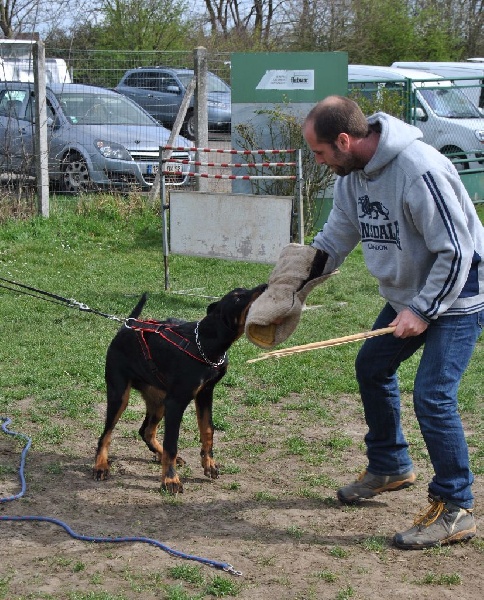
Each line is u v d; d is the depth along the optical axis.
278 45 30.16
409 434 6.34
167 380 5.21
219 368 5.21
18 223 13.46
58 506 5.07
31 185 14.00
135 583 4.13
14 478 5.46
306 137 4.30
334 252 4.73
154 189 14.81
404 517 4.93
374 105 15.73
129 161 14.95
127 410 6.74
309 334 8.88
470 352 4.41
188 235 10.24
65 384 7.22
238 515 4.96
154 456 5.88
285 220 9.59
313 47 29.17
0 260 11.95
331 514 4.98
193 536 4.67
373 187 4.29
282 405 6.96
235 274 11.66
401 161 4.16
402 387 7.30
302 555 4.43
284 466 5.75
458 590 4.09
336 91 14.13
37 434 6.20
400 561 4.38
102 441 5.53
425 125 18.14
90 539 4.58
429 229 4.12
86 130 15.25
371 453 5.07
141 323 5.42
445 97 18.58
